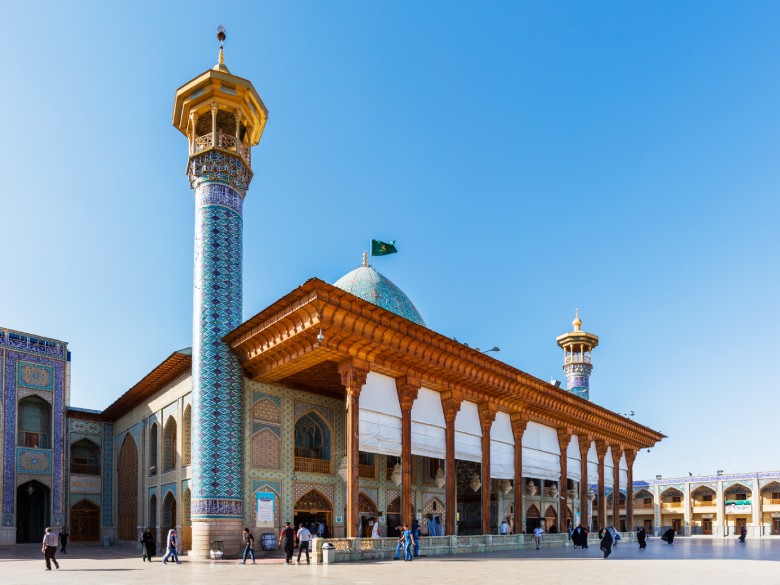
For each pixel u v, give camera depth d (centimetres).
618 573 1446
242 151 2359
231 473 2033
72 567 1714
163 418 2628
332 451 2403
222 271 2189
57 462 3088
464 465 3045
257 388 2188
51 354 3159
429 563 1705
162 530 2525
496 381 2430
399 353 1992
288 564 1702
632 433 3728
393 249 2972
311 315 1781
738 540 4175
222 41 2384
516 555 2102
